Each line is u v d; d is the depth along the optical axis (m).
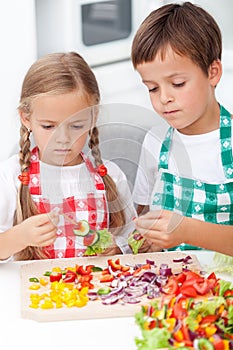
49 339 1.20
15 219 1.73
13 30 2.63
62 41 2.87
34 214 1.67
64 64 1.65
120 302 1.31
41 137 1.62
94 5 2.93
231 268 1.46
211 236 1.59
